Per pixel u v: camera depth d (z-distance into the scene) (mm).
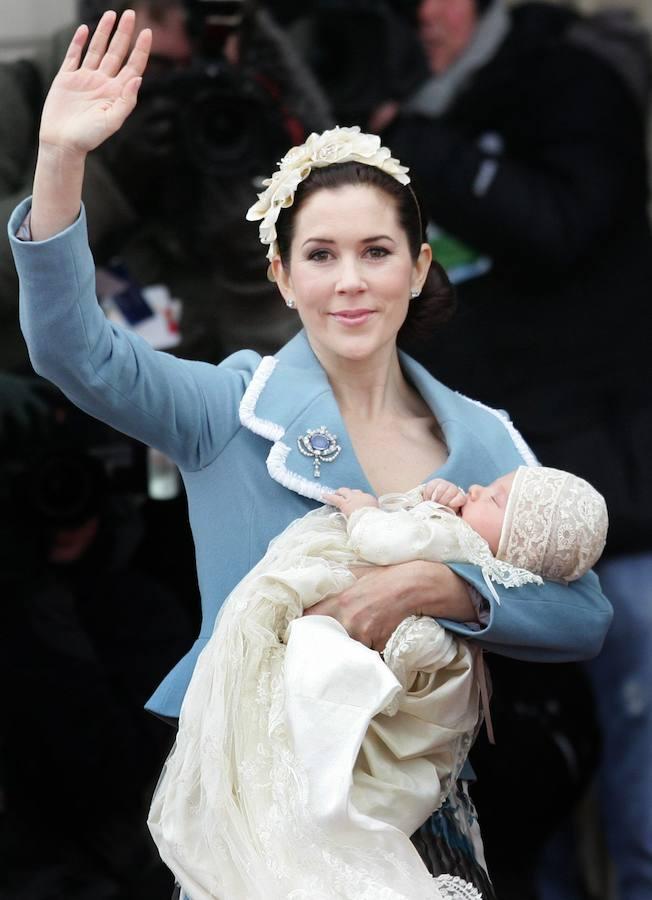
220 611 10492
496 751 15445
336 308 10695
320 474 10758
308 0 16250
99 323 10258
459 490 10867
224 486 10797
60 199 10086
